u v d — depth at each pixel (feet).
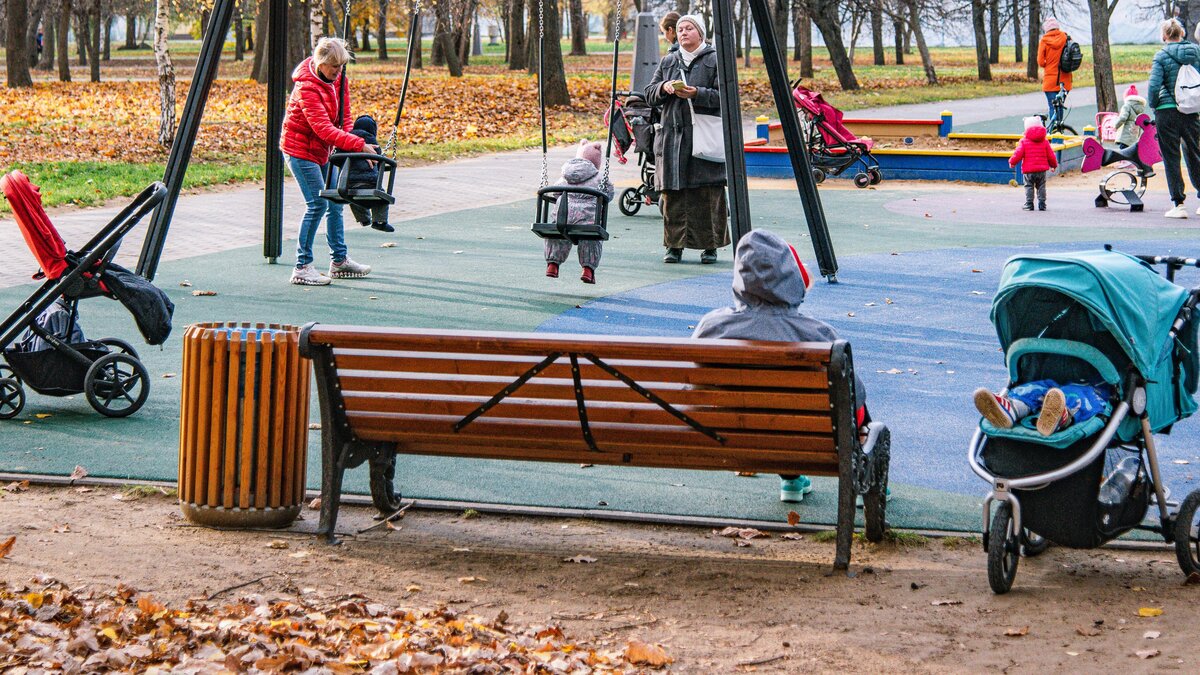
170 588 17.48
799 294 18.71
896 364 30.94
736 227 36.52
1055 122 95.86
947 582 17.99
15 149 79.46
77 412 27.30
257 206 60.03
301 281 41.34
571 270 44.21
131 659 14.06
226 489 20.25
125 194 62.39
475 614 16.80
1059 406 16.88
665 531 20.59
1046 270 17.95
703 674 14.67
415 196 63.77
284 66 44.60
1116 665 14.57
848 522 18.17
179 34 392.27
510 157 82.48
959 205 61.72
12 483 22.48
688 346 17.33
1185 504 17.92
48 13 201.67
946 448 24.59
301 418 20.54
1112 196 63.93
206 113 104.88
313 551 19.35
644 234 52.65
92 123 96.12
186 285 40.98
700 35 43.55
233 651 14.21
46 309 26.99
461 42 211.00
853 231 53.36
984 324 35.17
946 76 184.65
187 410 20.34
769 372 17.38
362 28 249.55
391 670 13.71
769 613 16.78
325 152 40.52
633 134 56.59
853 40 235.40
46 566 18.21
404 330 18.53
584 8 254.47
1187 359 19.06
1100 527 17.56
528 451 19.74
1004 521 17.10
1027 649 15.25
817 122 69.31
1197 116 54.49
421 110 108.27
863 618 16.53
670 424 18.37
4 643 14.08
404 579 18.22
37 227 26.00
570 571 18.61
